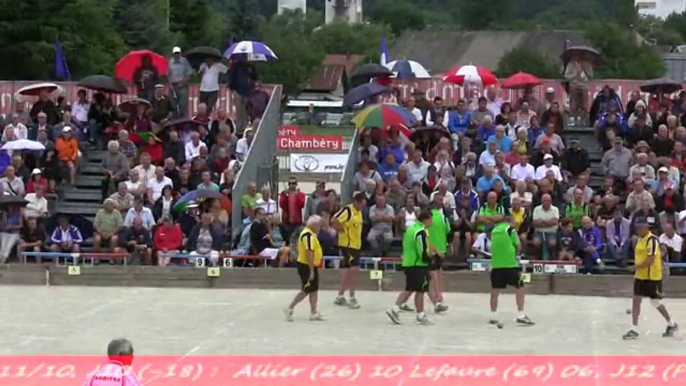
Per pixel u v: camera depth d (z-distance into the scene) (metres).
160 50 63.88
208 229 26.91
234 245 27.48
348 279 23.25
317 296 23.23
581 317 22.00
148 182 28.70
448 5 157.62
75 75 54.78
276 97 34.00
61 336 19.34
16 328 20.08
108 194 29.52
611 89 33.16
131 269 26.28
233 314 21.95
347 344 18.77
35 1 53.50
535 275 25.55
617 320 21.66
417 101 32.84
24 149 29.23
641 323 21.23
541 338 19.48
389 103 31.30
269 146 32.34
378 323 21.00
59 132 31.06
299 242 21.22
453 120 32.19
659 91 33.75
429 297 22.45
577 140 31.94
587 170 28.72
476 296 25.11
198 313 22.06
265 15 154.88
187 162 29.61
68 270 26.27
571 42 121.12
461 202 27.11
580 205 26.80
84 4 56.34
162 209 27.92
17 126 30.50
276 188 32.34
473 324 20.98
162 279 26.23
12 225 27.06
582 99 34.44
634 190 26.88
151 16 63.78
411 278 20.70
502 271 20.83
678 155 29.88
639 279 19.48
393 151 30.34
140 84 33.88
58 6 54.84
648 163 29.11
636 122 31.16
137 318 21.39
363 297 24.70
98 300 23.80
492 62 125.69
